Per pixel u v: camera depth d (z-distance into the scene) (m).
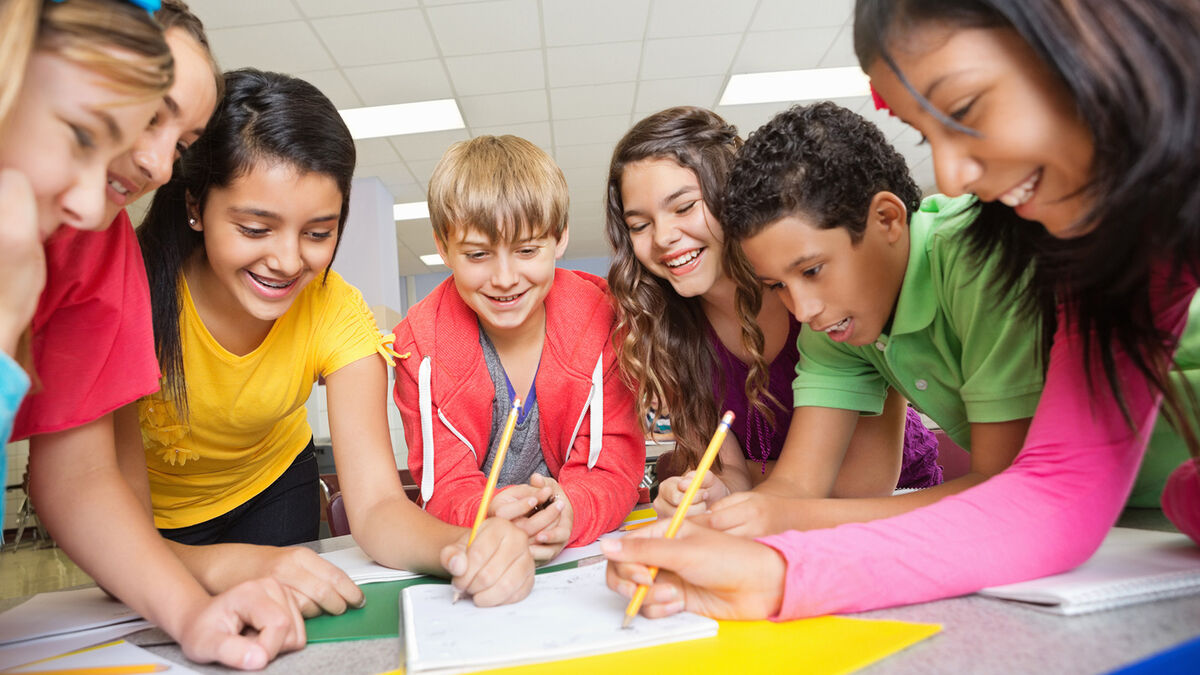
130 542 0.69
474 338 1.20
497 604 0.67
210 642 0.56
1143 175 0.48
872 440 1.22
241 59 4.29
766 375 1.22
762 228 0.87
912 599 0.57
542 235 1.11
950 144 0.55
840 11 4.24
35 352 0.71
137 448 0.91
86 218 0.51
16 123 0.47
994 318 0.85
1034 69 0.50
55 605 0.82
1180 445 0.88
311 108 0.92
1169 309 0.63
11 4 0.44
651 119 1.19
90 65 0.47
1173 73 0.48
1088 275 0.58
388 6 3.89
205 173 0.87
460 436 1.15
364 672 0.52
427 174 6.45
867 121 0.94
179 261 1.01
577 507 1.03
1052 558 0.59
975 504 0.62
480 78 4.75
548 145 5.99
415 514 0.94
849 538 0.59
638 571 0.57
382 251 6.43
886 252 0.91
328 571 0.73
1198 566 0.59
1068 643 0.45
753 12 4.21
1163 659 0.42
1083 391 0.64
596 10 4.08
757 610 0.56
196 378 1.11
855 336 0.95
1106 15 0.48
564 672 0.48
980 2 0.50
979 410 0.88
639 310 1.23
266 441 1.34
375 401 1.08
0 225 0.47
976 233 0.76
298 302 1.11
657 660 0.49
